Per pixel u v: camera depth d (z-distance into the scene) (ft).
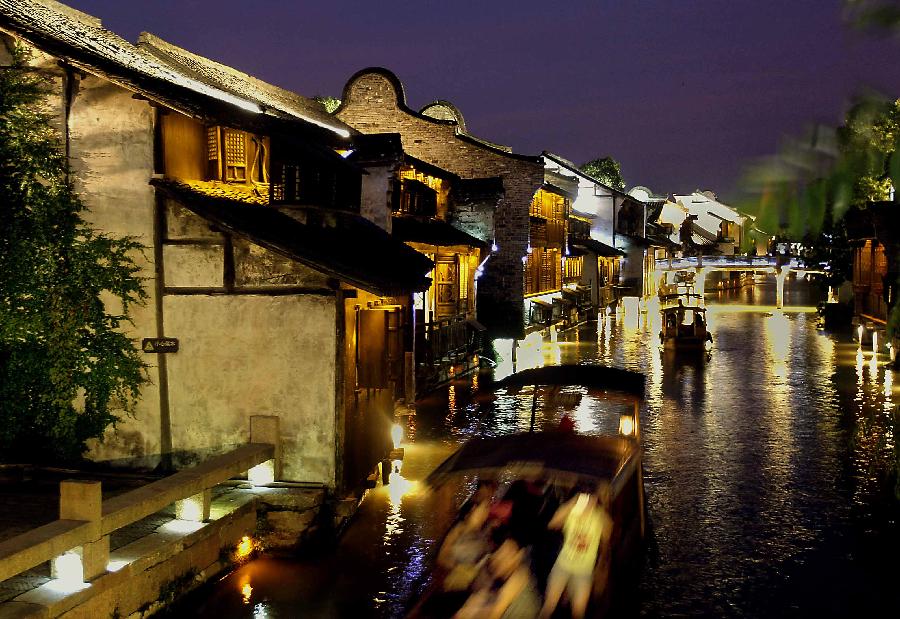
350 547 40.86
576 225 176.35
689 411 76.02
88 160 41.34
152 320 41.60
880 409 75.92
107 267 41.24
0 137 40.52
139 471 41.81
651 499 49.39
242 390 41.27
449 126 121.60
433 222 97.86
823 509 47.16
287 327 40.88
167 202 41.45
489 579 30.60
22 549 25.17
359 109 122.31
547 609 28.99
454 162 122.42
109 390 41.63
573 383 44.01
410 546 41.06
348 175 53.06
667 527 44.42
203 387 41.57
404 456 59.62
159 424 41.60
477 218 109.50
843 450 60.59
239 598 34.81
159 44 67.87
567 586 29.96
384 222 70.69
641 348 126.31
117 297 41.55
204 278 41.42
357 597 35.04
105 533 28.78
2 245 40.60
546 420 72.49
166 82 42.45
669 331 123.24
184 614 33.12
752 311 204.85
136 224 41.34
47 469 41.60
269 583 36.37
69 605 26.61
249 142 49.93
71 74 41.04
